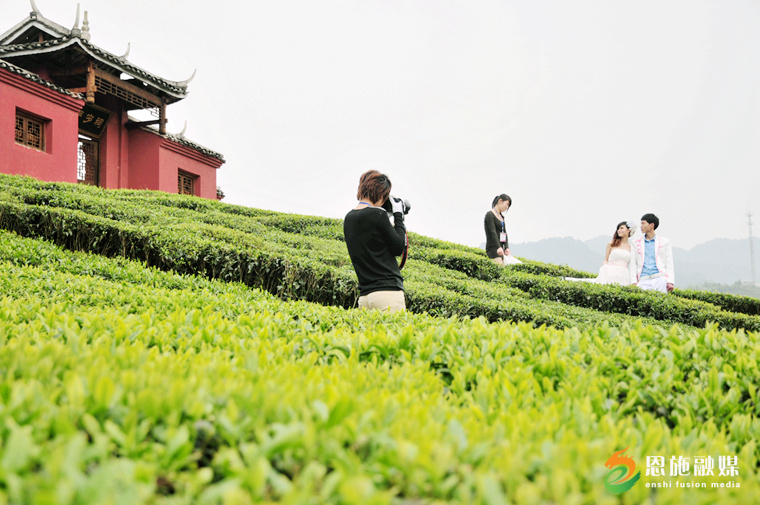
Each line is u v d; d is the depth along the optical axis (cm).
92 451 126
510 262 1184
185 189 2462
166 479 136
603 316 766
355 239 459
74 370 186
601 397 218
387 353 281
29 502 111
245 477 123
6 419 137
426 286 727
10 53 1869
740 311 1109
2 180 1257
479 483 119
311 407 161
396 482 133
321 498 119
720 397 238
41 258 664
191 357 234
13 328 285
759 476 156
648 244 976
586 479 133
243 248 766
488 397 205
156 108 2311
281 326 335
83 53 1953
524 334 318
